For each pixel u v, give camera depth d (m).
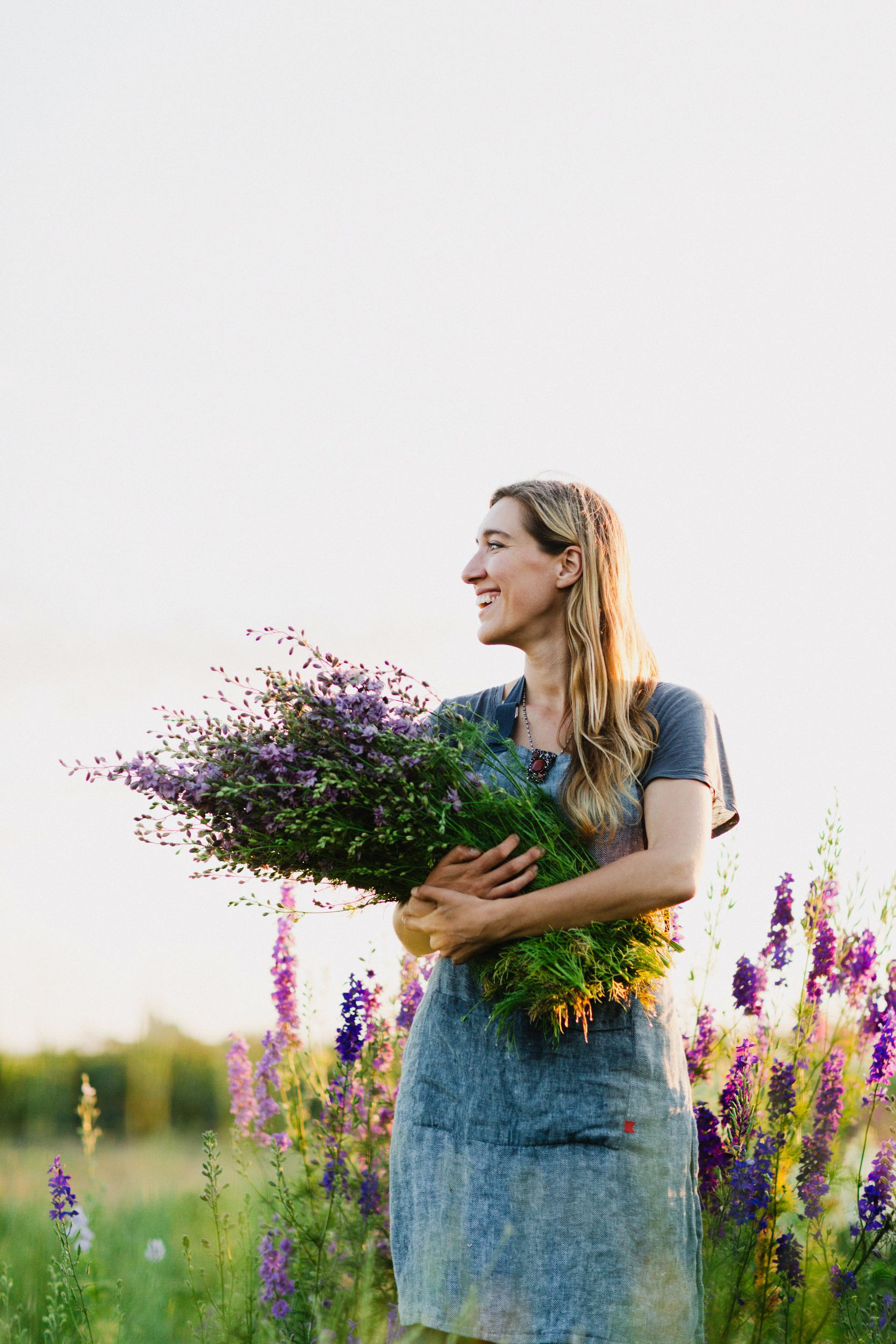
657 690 2.51
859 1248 2.96
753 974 3.31
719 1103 3.20
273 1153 3.24
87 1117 3.76
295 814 2.23
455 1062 2.31
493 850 2.29
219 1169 3.11
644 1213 2.14
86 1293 2.96
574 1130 2.17
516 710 2.59
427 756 2.29
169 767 2.25
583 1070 2.21
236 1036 3.62
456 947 2.23
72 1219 3.14
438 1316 2.13
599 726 2.38
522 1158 2.18
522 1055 2.23
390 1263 3.07
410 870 2.36
